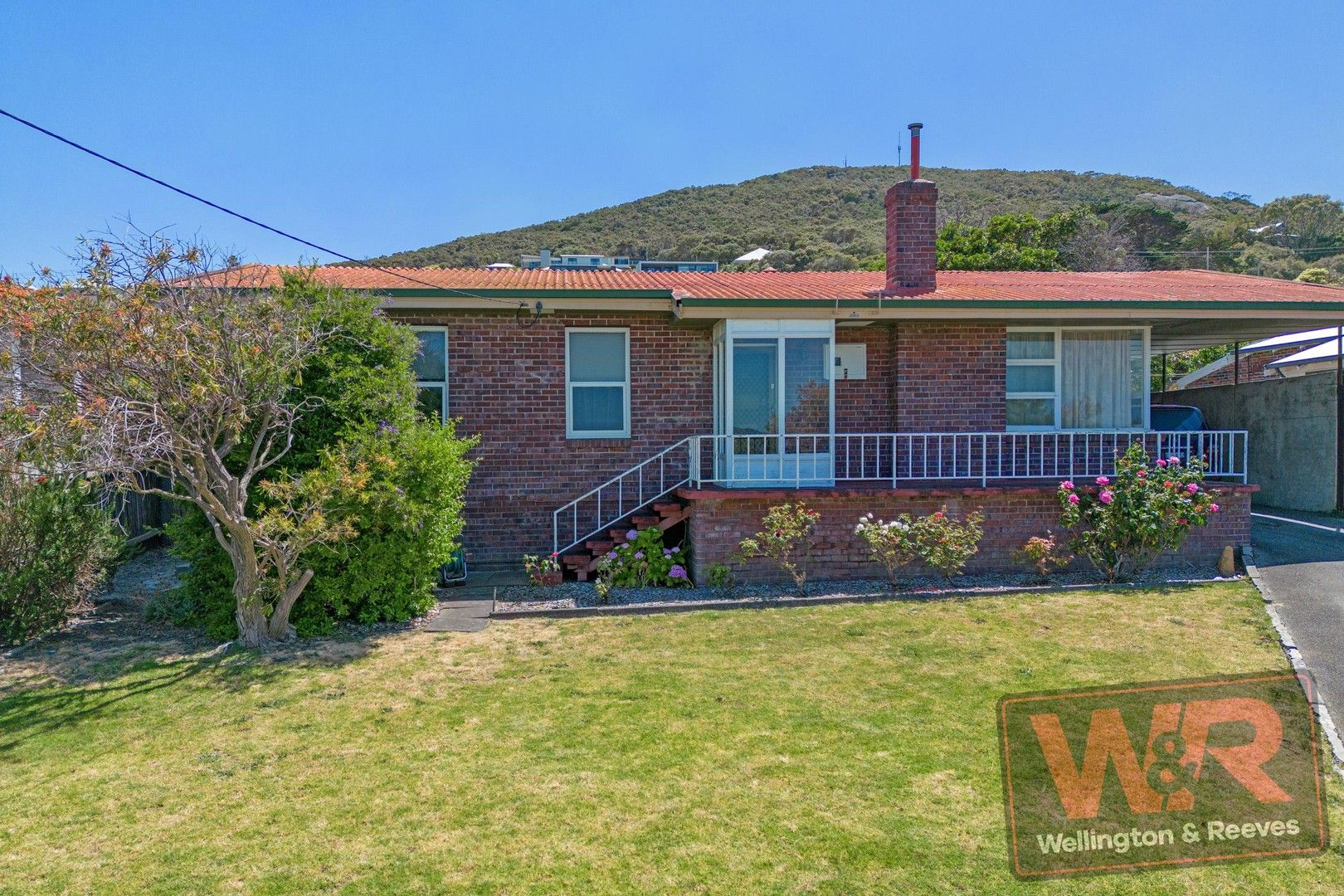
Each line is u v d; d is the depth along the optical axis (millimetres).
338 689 6520
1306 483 15047
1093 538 9992
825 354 11117
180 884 3871
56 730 5715
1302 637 7547
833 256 49531
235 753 5324
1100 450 11516
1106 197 69750
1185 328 14133
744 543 9758
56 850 4168
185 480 7730
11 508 7906
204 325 6930
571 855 4102
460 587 10133
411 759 5227
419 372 11398
